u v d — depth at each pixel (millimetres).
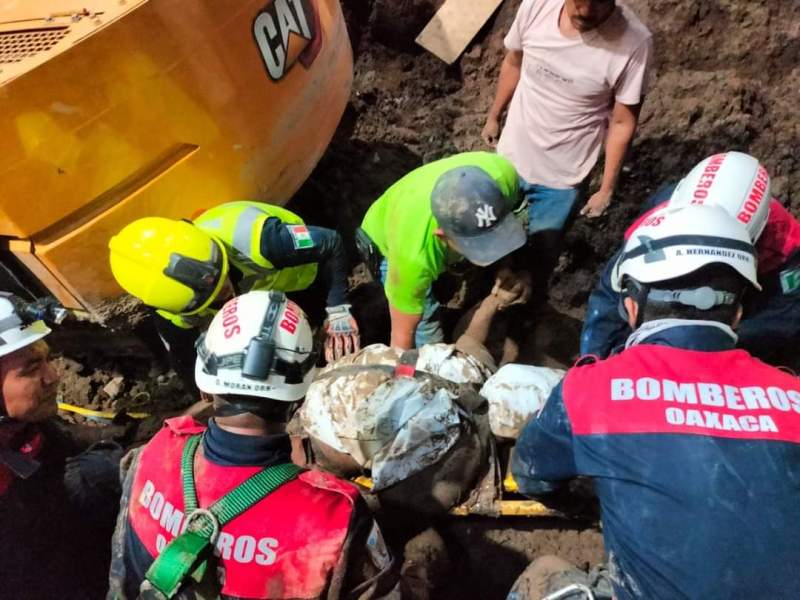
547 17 2543
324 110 2951
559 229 2926
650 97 3725
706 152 3582
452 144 3961
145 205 2330
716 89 3662
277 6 2402
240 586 1468
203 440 1601
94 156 2115
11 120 1901
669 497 1470
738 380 1523
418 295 2570
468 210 2301
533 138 2785
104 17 1963
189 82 2184
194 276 2230
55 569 2176
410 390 2266
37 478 2158
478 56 4094
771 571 1410
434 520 2389
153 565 1430
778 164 3537
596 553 2451
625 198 3555
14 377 1953
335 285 2828
